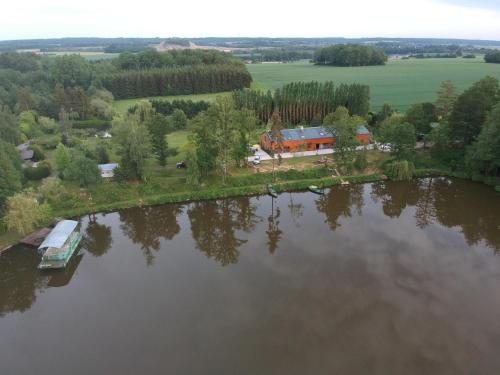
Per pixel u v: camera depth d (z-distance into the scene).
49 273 57.22
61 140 114.12
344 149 88.25
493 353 40.25
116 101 178.25
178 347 41.81
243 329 44.22
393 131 89.38
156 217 75.56
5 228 65.06
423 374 37.88
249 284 52.75
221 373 38.28
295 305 48.06
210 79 187.88
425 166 91.62
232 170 89.81
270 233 68.00
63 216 72.25
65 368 39.72
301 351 40.91
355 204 78.75
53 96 150.38
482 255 58.47
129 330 44.69
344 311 46.78
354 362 39.44
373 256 58.78
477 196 79.06
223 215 76.19
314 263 57.34
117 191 79.44
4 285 55.38
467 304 47.59
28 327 46.28
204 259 60.41
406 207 76.94
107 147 107.50
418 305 47.53
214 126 84.94
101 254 63.03
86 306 49.44
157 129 87.38
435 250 60.16
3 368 40.16
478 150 80.62
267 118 130.38
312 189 83.00
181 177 85.44
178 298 50.19
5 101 152.62
